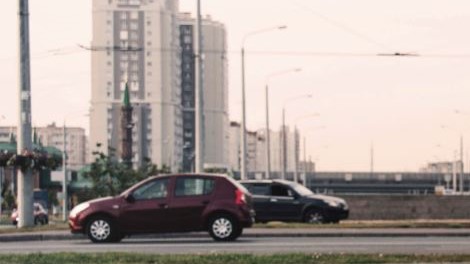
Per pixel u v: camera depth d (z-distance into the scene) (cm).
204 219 3734
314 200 5734
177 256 2770
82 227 3750
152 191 3762
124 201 3747
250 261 2636
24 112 4788
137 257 2748
